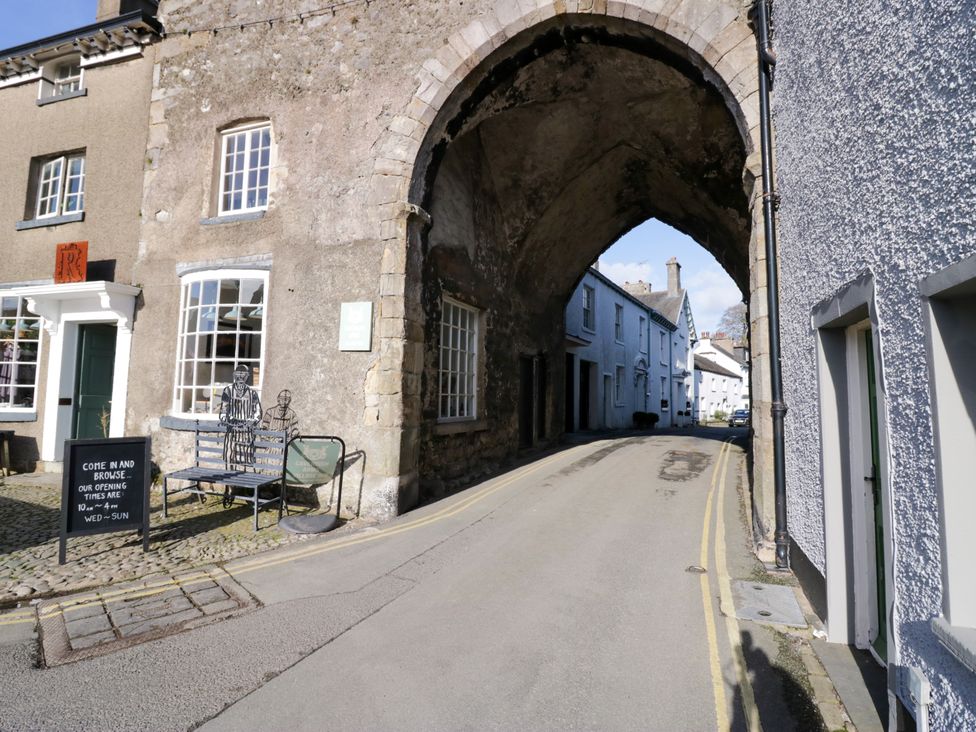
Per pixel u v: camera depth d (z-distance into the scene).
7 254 9.12
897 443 2.24
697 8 5.64
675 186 9.28
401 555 4.91
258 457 6.49
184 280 7.55
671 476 8.52
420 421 6.91
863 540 3.29
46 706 2.67
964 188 1.72
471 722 2.58
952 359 1.87
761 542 4.89
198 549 5.03
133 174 8.31
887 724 2.52
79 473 4.68
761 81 5.06
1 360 8.96
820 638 3.41
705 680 2.94
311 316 6.77
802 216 3.91
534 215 9.81
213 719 2.58
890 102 2.32
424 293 7.02
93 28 8.60
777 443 4.67
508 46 6.54
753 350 5.32
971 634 1.69
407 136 6.66
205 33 7.89
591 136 8.66
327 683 2.89
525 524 5.89
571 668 3.05
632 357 22.73
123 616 3.66
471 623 3.60
